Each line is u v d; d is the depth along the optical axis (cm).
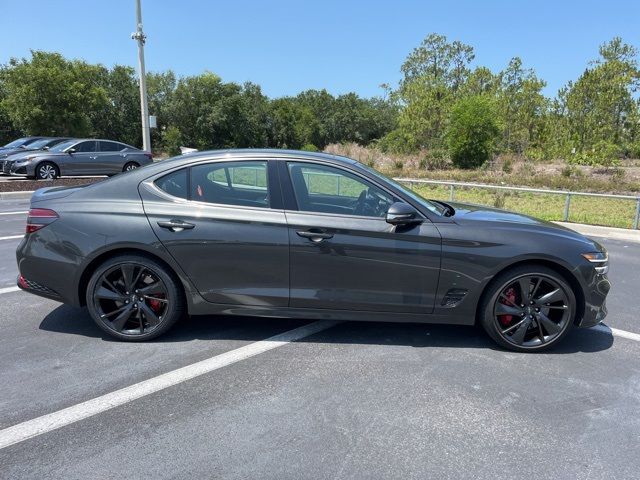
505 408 315
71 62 3438
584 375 362
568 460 264
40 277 403
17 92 3178
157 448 270
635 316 494
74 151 1706
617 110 2759
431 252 384
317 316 399
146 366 366
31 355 381
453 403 320
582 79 2888
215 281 396
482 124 2942
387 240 384
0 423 290
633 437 285
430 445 276
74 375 350
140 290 402
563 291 390
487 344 415
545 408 315
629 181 2102
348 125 8925
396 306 394
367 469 255
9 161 1636
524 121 3759
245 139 6359
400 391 334
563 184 2003
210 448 270
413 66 6469
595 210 1337
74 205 402
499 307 394
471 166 3008
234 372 359
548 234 393
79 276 396
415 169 2980
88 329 434
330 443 276
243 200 397
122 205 397
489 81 4422
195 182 402
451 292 391
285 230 386
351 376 355
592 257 389
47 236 398
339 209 398
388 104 9494
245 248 389
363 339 422
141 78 2000
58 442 274
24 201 1264
